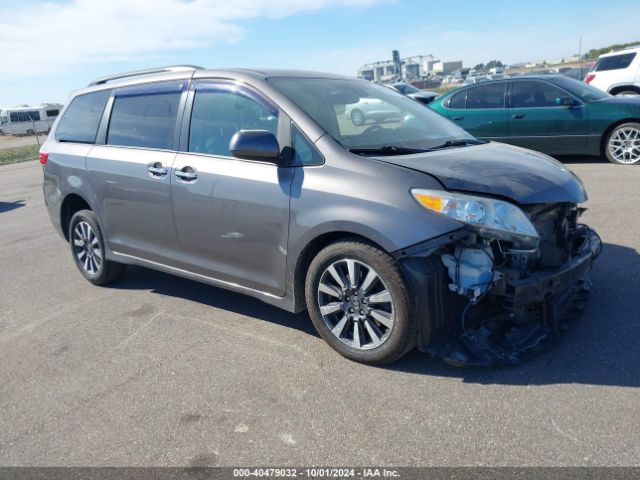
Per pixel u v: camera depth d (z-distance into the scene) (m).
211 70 4.01
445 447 2.49
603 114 8.56
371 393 2.97
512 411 2.70
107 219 4.65
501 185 2.99
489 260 2.91
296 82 3.83
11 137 34.28
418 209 2.92
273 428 2.73
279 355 3.48
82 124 4.98
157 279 5.21
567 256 3.24
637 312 3.59
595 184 7.37
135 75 4.69
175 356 3.59
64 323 4.31
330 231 3.16
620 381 2.87
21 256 6.51
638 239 4.98
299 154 3.38
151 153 4.20
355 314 3.24
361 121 3.70
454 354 2.99
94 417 2.96
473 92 9.52
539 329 3.22
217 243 3.81
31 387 3.34
